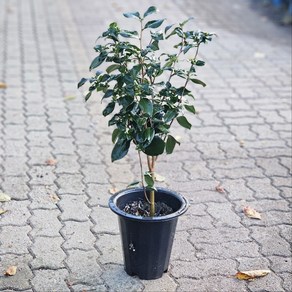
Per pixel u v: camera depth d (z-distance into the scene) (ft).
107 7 17.74
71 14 16.94
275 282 7.09
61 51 13.82
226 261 7.38
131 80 6.49
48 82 12.03
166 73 12.60
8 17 16.52
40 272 7.16
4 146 9.63
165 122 6.57
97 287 6.98
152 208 6.90
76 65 12.96
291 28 16.08
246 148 9.78
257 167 9.27
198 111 10.97
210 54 13.84
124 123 6.59
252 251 7.54
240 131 10.31
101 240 7.64
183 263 7.33
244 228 7.93
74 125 10.37
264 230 7.91
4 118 10.52
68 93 11.58
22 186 8.63
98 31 15.31
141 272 7.03
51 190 8.57
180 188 8.71
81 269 7.21
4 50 13.80
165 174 9.03
